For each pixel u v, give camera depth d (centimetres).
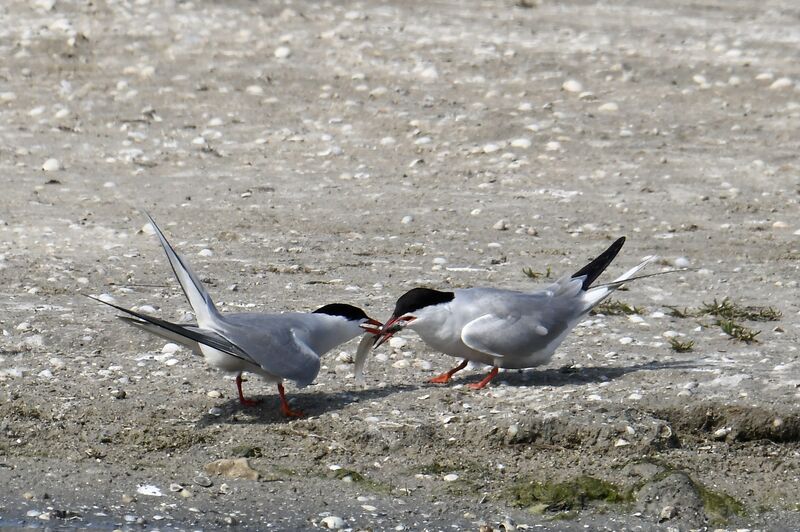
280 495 877
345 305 980
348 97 2150
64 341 1119
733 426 946
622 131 1994
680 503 868
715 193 1730
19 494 872
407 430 929
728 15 2953
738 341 1149
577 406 955
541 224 1589
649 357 1095
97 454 924
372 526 839
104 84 2189
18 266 1346
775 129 2030
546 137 1956
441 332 970
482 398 989
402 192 1727
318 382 1039
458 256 1445
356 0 2855
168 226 1548
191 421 962
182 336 910
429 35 2542
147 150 1900
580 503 874
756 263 1441
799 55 2498
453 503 871
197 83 2205
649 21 2834
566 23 2758
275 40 2442
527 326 970
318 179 1786
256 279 1330
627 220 1611
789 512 871
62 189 1700
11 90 2145
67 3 2573
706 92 2225
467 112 2075
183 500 870
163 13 2570
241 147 1928
